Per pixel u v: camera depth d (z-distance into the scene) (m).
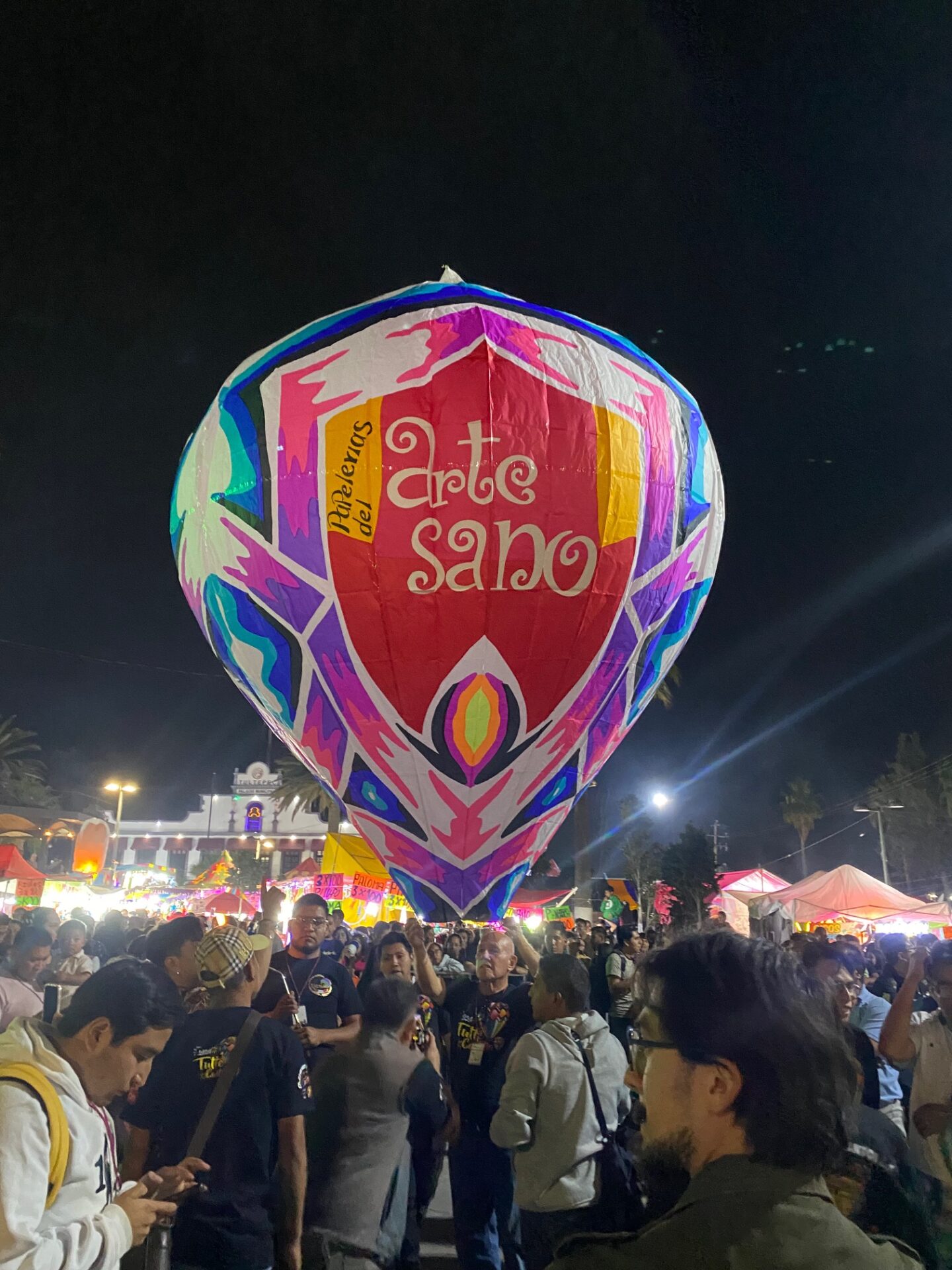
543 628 6.16
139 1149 3.69
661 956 1.54
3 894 22.94
